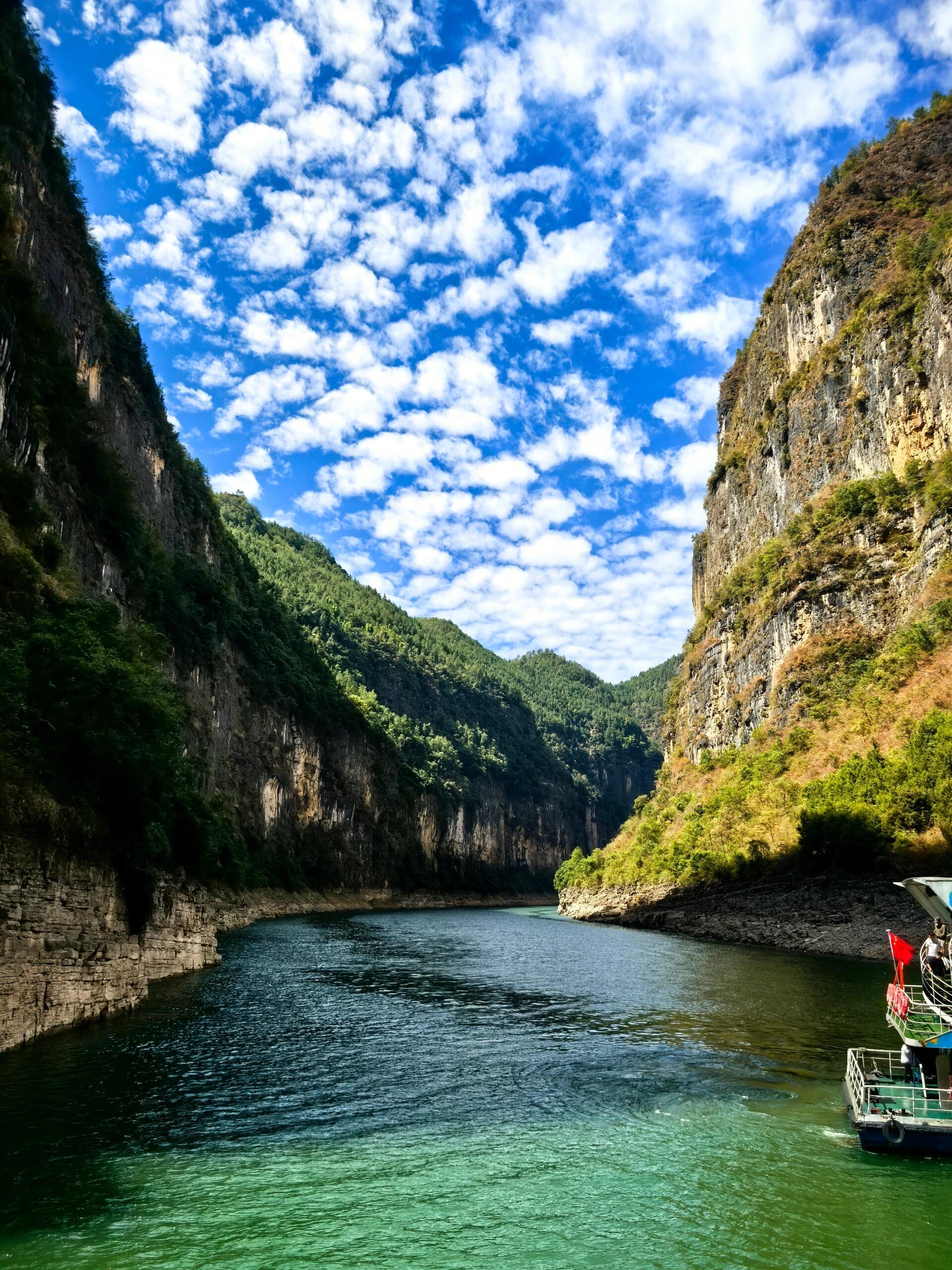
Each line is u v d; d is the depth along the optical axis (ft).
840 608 285.23
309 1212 38.11
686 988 112.27
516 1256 34.50
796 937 177.88
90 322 220.23
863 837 180.14
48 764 67.87
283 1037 73.92
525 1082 61.62
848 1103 53.01
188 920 113.60
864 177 389.60
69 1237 34.63
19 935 59.11
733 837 245.45
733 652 362.53
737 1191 41.39
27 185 175.11
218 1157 44.37
